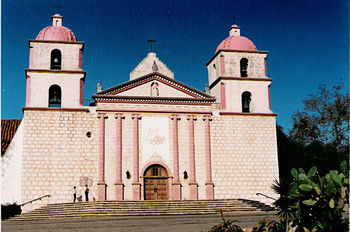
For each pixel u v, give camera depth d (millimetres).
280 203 13000
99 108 41875
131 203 36656
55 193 39219
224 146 43312
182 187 41812
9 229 26344
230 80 45094
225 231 15227
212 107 46625
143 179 41375
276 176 43406
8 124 49062
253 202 38406
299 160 52750
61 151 40188
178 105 43531
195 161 42562
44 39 42719
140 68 46812
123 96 42438
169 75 47219
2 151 42062
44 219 32594
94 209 34344
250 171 43125
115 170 40812
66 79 41969
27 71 41344
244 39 47188
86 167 40312
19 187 39188
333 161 50844
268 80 45844
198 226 25516
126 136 41875
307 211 12695
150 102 43062
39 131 40219
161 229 24578
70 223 28625
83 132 41031
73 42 42875
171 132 42812
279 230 13844
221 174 42594
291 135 58688
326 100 56844
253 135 44031
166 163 42031
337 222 11984
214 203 37938
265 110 45062
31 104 40719
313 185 12266
